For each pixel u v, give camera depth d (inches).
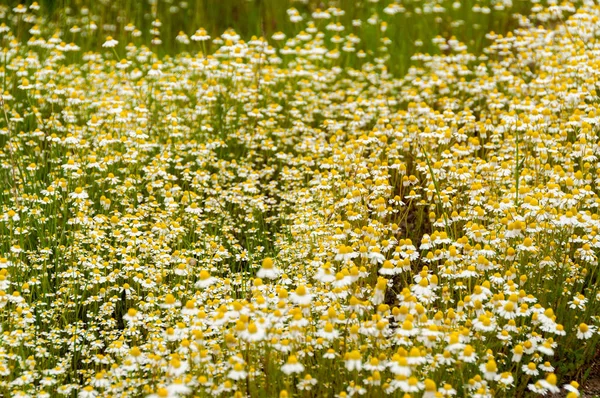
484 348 178.7
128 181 255.0
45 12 414.9
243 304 171.2
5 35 374.3
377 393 161.9
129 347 191.0
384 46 404.8
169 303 176.4
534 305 177.6
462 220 234.7
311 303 189.2
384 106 326.3
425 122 299.1
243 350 173.5
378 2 448.8
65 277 215.9
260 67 350.6
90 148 291.3
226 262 246.8
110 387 166.6
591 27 335.6
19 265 214.5
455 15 438.0
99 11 434.6
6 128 286.8
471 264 196.5
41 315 197.5
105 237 234.2
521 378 182.4
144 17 450.0
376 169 252.8
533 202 205.6
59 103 316.2
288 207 276.4
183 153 284.5
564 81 302.0
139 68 380.2
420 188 266.5
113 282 217.6
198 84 342.3
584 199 220.1
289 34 428.8
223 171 286.8
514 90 320.5
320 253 208.8
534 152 267.0
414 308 174.4
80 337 196.4
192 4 470.9
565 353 195.6
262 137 308.0
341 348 173.2
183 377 161.5
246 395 166.9
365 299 200.5
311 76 356.5
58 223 248.8
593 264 204.5
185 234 238.5
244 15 462.9
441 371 168.7
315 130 316.2
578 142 246.5
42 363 186.1
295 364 151.4
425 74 362.3
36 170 269.6
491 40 411.2
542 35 352.8
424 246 204.1
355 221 233.6
